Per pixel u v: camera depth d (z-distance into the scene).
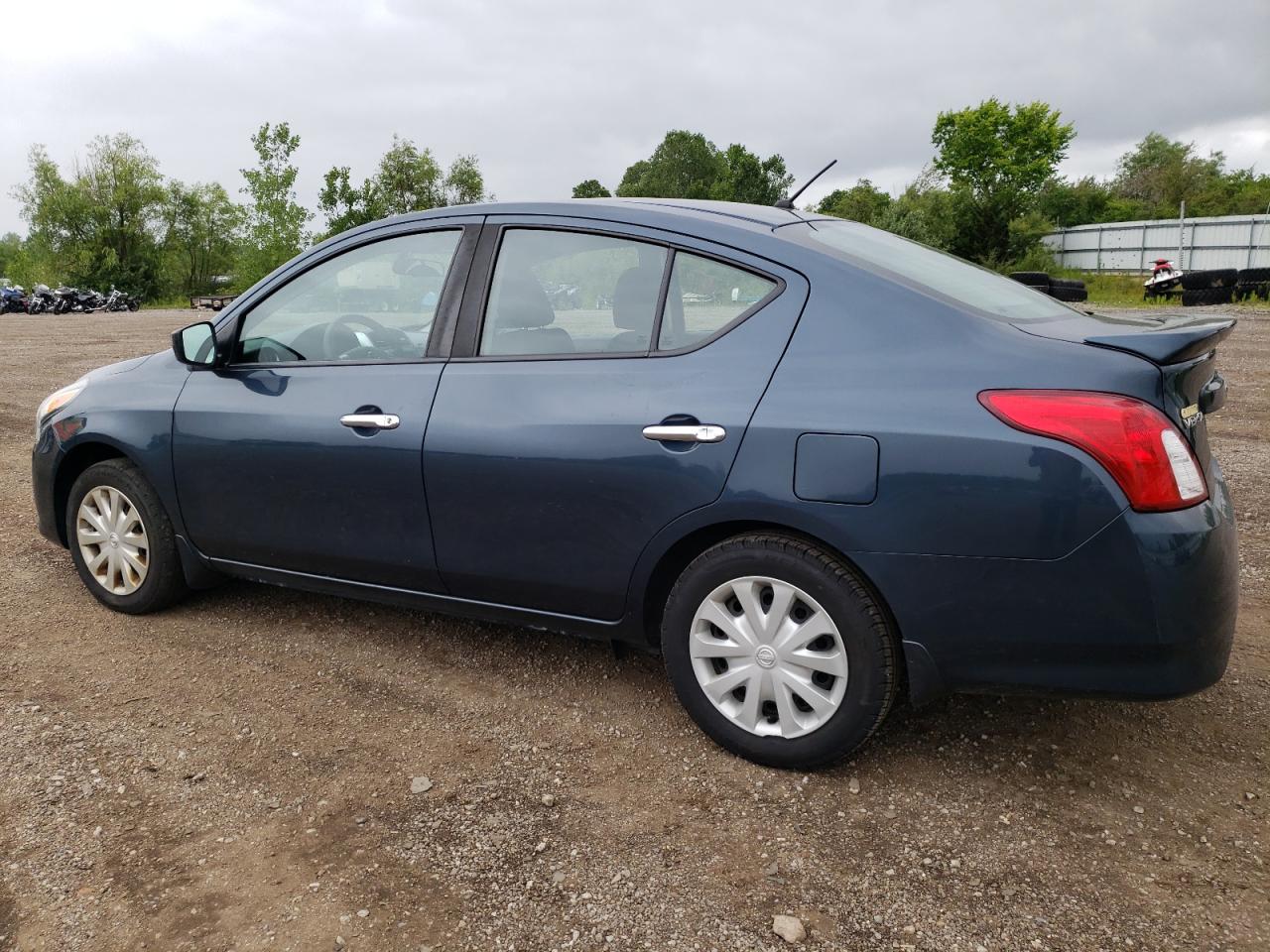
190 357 3.60
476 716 3.11
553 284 3.00
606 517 2.79
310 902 2.20
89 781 2.69
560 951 2.04
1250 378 10.06
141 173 73.62
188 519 3.70
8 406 9.76
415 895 2.22
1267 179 68.19
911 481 2.36
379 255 3.37
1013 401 2.29
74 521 4.05
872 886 2.25
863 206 56.91
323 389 3.34
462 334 3.13
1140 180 77.06
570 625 3.03
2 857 2.36
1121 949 2.02
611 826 2.49
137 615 3.96
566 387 2.87
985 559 2.32
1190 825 2.46
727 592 2.73
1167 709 3.07
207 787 2.68
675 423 2.65
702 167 112.31
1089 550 2.23
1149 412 2.23
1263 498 5.53
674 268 2.82
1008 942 2.05
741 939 2.07
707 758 2.82
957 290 2.73
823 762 2.66
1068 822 2.49
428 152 50.75
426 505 3.12
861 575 2.52
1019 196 46.50
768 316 2.66
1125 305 25.41
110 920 2.13
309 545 3.43
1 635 3.75
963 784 2.67
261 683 3.34
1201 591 2.23
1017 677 2.39
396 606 3.69
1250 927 2.08
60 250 72.19
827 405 2.47
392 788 2.68
